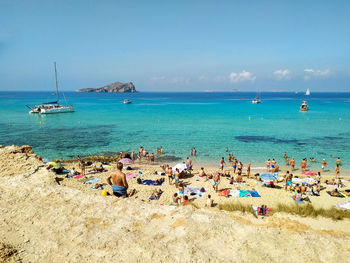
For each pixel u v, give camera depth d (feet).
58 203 19.35
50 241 14.71
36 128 159.63
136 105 401.49
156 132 144.97
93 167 82.23
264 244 14.57
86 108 329.72
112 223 16.43
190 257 13.16
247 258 13.42
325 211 40.47
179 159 94.84
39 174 25.80
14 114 241.76
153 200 57.26
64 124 177.06
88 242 14.43
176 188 64.44
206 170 81.92
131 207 18.34
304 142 117.80
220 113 258.16
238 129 153.28
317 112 264.11
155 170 80.89
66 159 94.43
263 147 109.09
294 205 44.27
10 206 18.88
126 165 88.02
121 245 14.10
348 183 67.97
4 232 15.67
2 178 24.90
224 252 13.79
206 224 16.08
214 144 115.03
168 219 16.96
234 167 79.30
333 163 87.92
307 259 13.60
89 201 19.42
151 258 13.04
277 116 225.76
